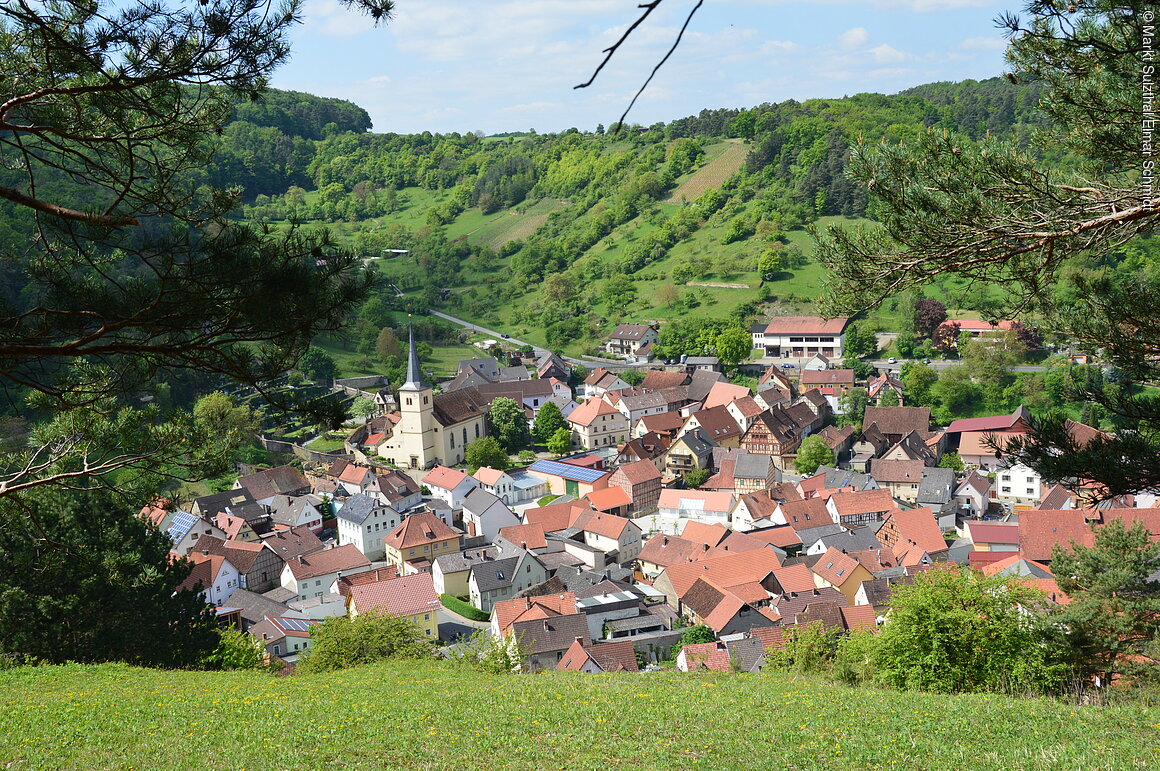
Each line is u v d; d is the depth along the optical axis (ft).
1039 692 93.97
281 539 277.23
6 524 82.64
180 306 44.06
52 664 112.37
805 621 186.50
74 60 43.32
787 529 279.08
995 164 51.34
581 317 622.54
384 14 34.60
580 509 301.02
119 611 126.93
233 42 42.32
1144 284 64.95
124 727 70.38
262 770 59.26
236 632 150.51
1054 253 55.06
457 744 65.21
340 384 486.38
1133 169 53.26
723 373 493.36
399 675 106.83
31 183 47.91
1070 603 116.16
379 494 322.96
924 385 419.13
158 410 70.54
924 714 70.28
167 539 142.41
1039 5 46.09
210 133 51.13
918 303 476.95
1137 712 67.77
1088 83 50.47
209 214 49.19
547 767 59.67
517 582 253.65
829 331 500.33
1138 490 56.70
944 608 97.91
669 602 235.20
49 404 57.47
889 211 53.78
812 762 58.95
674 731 67.82
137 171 50.31
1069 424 60.59
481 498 314.35
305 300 44.11
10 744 65.26
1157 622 111.65
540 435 410.93
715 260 645.92
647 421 405.80
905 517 269.03
